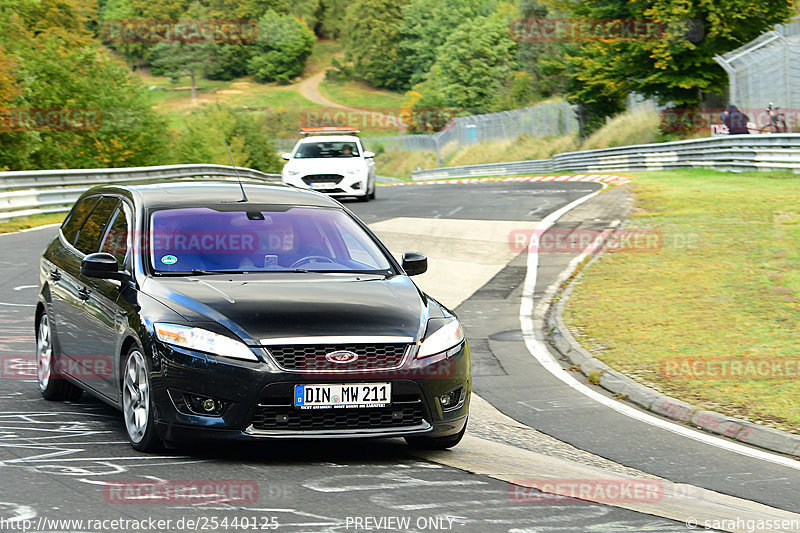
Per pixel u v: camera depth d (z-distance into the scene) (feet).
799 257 185.68
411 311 74.49
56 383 91.66
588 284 174.81
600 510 62.18
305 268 81.00
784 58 443.32
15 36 555.28
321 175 321.52
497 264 202.49
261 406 67.87
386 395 69.77
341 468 69.67
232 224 83.97
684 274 177.06
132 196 87.76
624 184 356.18
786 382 108.37
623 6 584.81
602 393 110.32
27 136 475.31
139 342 71.00
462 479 68.18
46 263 96.07
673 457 84.33
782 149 336.49
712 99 572.92
